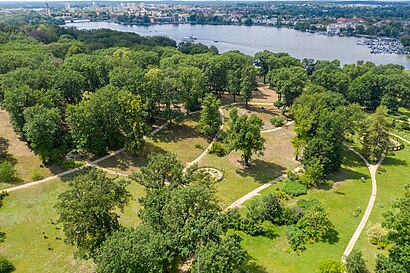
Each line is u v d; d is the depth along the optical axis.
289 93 116.19
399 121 117.00
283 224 61.28
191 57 136.25
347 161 88.56
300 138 86.12
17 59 106.75
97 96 83.12
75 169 75.94
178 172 55.34
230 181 76.62
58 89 94.00
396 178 80.06
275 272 48.47
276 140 98.12
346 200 69.25
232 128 81.69
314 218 57.91
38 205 63.38
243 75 119.56
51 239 55.03
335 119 81.50
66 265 49.84
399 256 44.38
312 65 175.50
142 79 96.31
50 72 97.94
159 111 103.88
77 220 44.34
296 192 71.31
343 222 61.62
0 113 98.00
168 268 43.53
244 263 49.47
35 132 71.69
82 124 78.19
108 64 112.81
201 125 95.25
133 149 82.31
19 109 79.75
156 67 124.31
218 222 43.62
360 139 101.19
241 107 121.44
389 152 94.38
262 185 75.75
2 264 47.97
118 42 195.50
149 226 43.75
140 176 55.81
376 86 128.62
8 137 85.06
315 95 100.94
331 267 46.84
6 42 162.12
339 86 130.88
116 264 36.41
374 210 65.81
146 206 48.06
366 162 88.56
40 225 58.12
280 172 81.69
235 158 87.00
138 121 82.31
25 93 80.25
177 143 92.12
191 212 45.91
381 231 57.56
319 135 82.06
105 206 45.75
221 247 39.88
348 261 48.22
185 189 45.84
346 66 156.50
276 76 125.62
